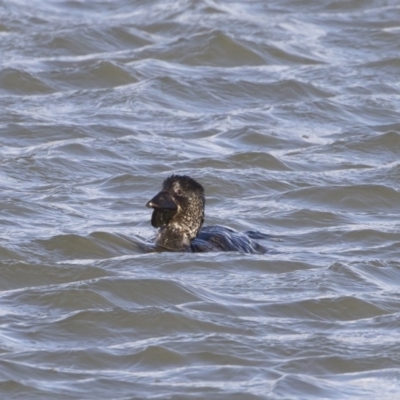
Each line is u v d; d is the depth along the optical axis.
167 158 64.62
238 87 78.94
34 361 38.19
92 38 88.31
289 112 74.94
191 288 44.72
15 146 66.25
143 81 79.81
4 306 42.91
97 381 36.97
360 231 53.53
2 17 93.19
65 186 59.22
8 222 53.19
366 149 67.81
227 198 59.09
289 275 47.06
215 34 88.00
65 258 48.56
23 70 79.00
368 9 99.88
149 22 94.25
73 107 74.25
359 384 37.47
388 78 82.56
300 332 41.56
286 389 36.56
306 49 88.88
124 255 49.03
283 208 57.34
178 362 38.72
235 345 39.91
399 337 41.16
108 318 41.66
